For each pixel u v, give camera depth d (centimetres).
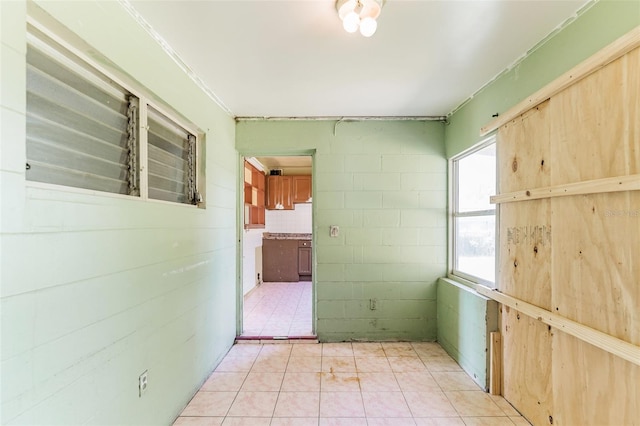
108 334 127
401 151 303
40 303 96
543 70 171
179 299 188
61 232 104
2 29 87
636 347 113
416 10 145
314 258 309
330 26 158
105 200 125
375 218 304
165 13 146
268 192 611
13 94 89
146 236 154
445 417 185
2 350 86
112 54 130
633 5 121
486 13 148
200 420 183
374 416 186
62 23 105
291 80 222
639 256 114
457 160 296
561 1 140
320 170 304
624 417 120
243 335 308
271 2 139
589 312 135
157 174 179
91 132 128
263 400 203
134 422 143
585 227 137
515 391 191
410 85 231
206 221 231
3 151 86
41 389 97
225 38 168
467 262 274
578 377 142
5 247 86
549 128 160
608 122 126
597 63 128
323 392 212
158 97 166
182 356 192
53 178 109
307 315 379
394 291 303
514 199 186
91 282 118
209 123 239
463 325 245
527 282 177
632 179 113
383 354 273
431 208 304
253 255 530
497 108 216
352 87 234
